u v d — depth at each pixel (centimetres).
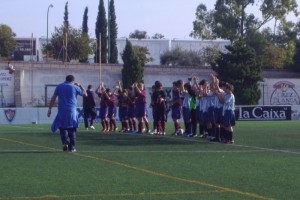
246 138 2341
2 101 5572
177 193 1051
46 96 5562
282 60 8050
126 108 2767
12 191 1062
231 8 7906
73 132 1734
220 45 9562
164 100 2575
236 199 1000
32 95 5634
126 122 2783
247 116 4425
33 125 3606
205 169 1357
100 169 1349
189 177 1235
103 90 2836
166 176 1247
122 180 1192
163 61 9906
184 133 2516
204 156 1630
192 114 2430
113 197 1012
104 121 2836
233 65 5962
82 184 1141
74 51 8862
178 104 2517
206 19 8488
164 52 10050
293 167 1405
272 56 8050
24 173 1280
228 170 1342
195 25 8531
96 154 1662
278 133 2670
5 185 1126
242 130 2923
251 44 7944
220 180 1198
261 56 7806
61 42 8869
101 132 2717
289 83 6044
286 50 8062
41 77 5778
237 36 7925
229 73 5975
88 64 6034
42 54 9694
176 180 1195
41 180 1186
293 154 1703
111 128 2848
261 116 4450
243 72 5925
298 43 7988
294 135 2533
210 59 9044
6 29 10044
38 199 989
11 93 5612
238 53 6034
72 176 1242
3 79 5597
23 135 2428
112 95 2836
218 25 7981
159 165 1424
